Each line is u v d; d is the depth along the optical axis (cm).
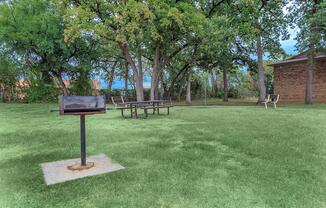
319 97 1914
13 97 2275
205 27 1681
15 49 1841
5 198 306
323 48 1498
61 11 1596
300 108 1318
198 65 2314
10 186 339
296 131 661
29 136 658
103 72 2641
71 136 645
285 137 591
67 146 544
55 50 1912
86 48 2041
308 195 300
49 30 1770
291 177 353
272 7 1703
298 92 2059
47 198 303
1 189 331
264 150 483
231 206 277
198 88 3048
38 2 1814
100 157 459
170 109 1330
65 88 2091
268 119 880
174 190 316
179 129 712
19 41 1809
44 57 1973
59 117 1059
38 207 283
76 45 1981
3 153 500
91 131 706
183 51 2161
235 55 2208
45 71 2080
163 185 330
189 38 1797
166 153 473
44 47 1766
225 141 556
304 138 580
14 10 1758
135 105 1034
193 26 1550
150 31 1523
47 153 495
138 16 1421
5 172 391
